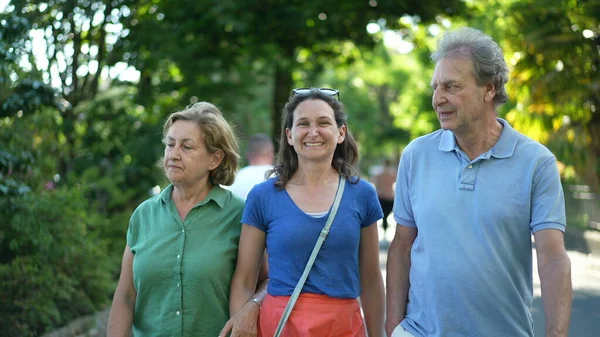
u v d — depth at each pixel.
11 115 8.29
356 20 20.41
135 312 4.80
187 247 4.69
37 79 9.42
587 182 20.08
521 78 18.94
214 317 4.69
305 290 4.41
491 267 4.04
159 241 4.70
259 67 21.19
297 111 4.47
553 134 19.84
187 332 4.66
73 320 9.08
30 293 8.27
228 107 18.12
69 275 9.13
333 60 23.39
